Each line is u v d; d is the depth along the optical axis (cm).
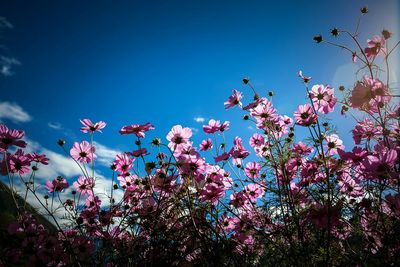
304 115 87
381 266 62
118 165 102
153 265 72
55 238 78
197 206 77
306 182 83
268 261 73
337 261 66
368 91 67
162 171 85
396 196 61
